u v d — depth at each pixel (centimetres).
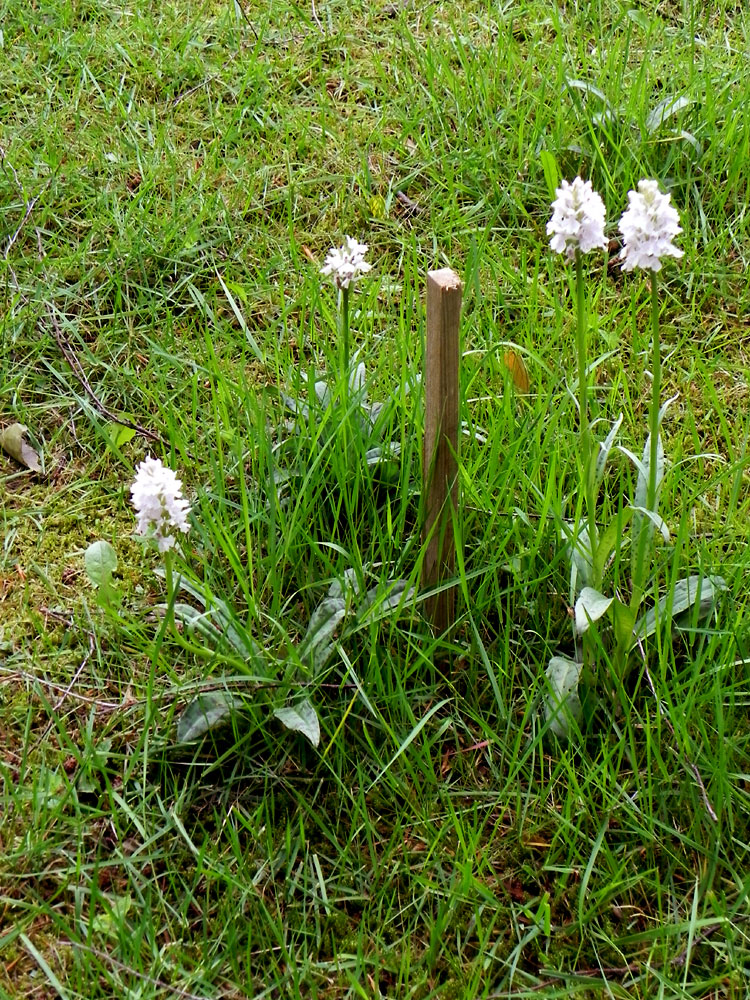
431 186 149
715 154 146
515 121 152
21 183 145
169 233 139
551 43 166
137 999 86
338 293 131
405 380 115
